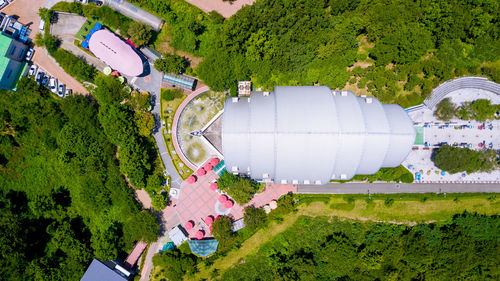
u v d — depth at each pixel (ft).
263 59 248.52
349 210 260.83
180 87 264.72
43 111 259.39
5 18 250.16
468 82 258.78
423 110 262.06
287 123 218.18
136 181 246.47
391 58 250.37
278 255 257.96
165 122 265.54
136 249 257.55
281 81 254.47
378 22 247.09
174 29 260.83
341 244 248.52
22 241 243.19
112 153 258.37
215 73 248.73
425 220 262.06
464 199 260.01
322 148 218.79
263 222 250.37
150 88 266.36
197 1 266.36
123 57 248.73
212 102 268.82
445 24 247.09
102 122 244.63
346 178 240.12
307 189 262.88
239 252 260.42
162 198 252.21
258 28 245.24
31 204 247.29
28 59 260.01
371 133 219.00
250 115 222.89
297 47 242.78
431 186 260.62
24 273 249.34
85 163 250.78
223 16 267.80
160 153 265.54
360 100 237.66
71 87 265.13
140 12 261.24
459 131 262.06
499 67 259.39
